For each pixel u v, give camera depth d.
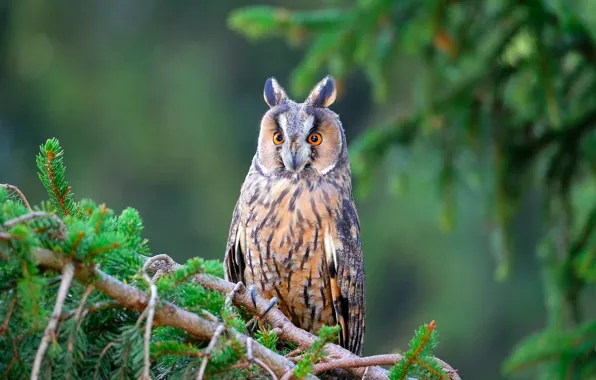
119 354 5.41
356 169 10.58
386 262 31.88
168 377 5.75
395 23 10.20
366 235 32.12
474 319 29.62
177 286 5.64
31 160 34.66
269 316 6.90
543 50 9.90
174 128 34.72
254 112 36.69
